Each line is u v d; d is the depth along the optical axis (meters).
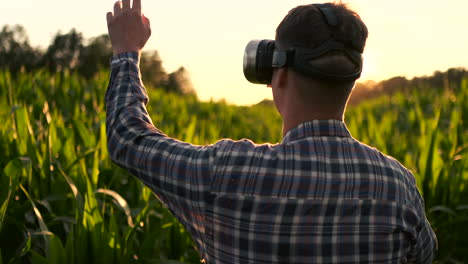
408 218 1.15
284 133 1.21
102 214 2.50
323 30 1.10
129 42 1.42
